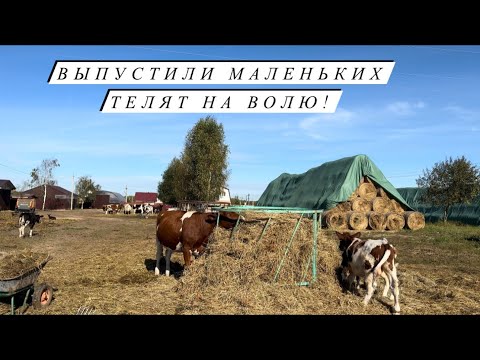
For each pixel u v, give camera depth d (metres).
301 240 8.40
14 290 6.57
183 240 9.55
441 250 15.35
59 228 26.28
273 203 37.62
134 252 14.78
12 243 17.53
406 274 10.34
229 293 7.62
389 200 25.84
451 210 34.97
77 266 11.72
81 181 88.75
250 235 8.50
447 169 32.34
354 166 26.30
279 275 8.09
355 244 8.08
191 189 40.25
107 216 48.41
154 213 61.09
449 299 8.22
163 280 9.73
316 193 28.75
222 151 39.62
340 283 8.47
